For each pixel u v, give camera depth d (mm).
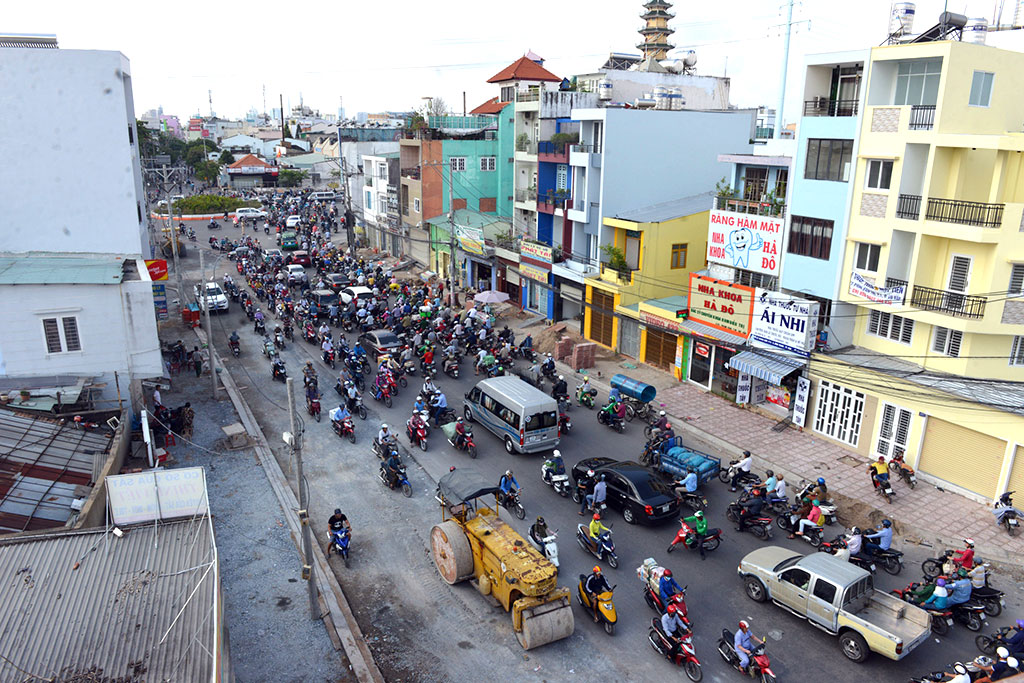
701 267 34188
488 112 56875
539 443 23141
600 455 23438
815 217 24422
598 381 30422
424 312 38000
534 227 43156
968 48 20141
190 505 13211
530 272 39750
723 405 27562
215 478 21344
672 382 30078
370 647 14305
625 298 32844
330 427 25906
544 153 38969
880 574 16797
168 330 38844
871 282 22625
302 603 15531
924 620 13711
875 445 22609
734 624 15008
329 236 69562
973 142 19344
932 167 20562
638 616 15367
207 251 63750
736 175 29734
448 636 14672
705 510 19938
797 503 19016
